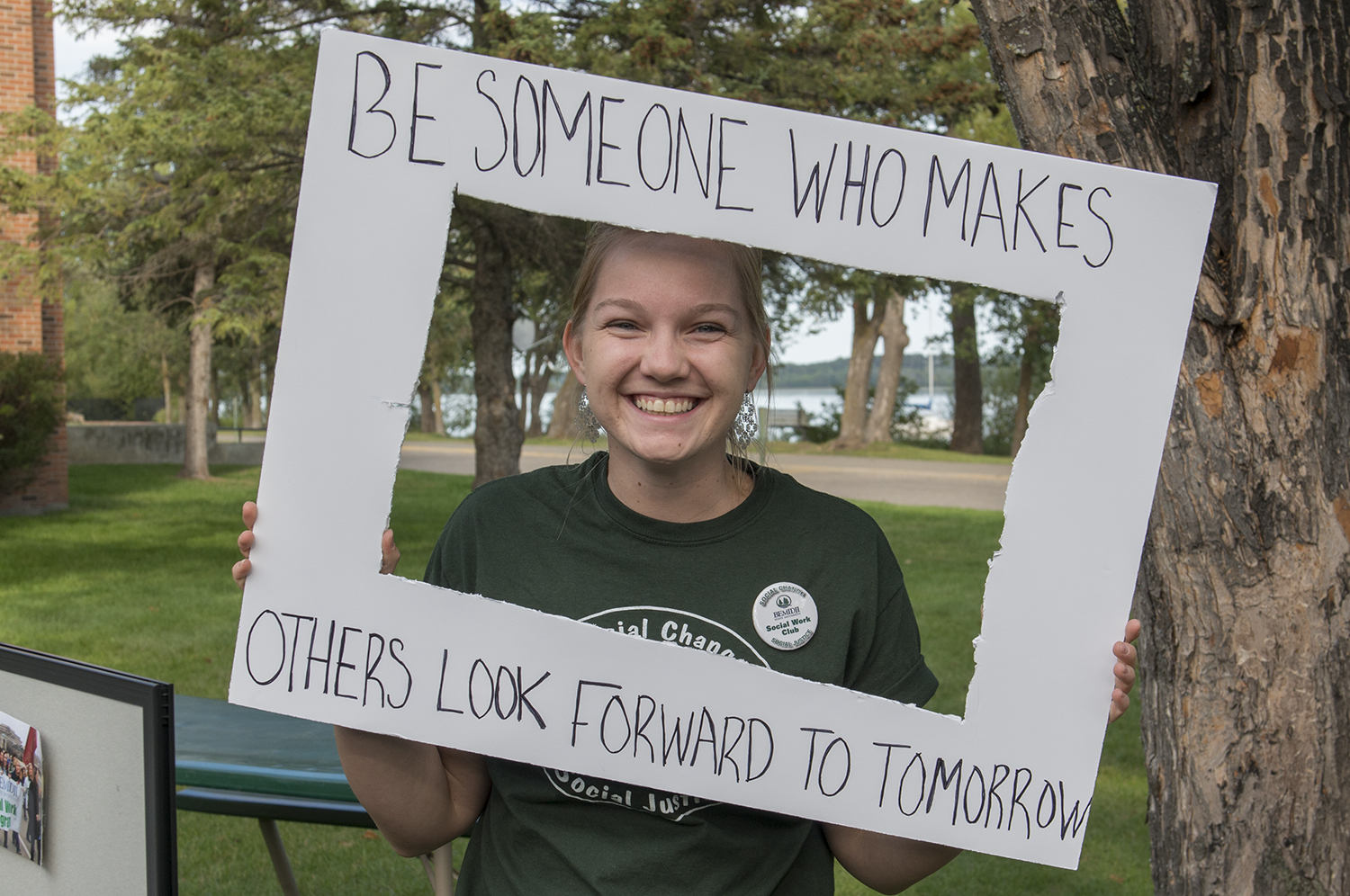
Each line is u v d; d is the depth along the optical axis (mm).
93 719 1442
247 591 1369
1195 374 1741
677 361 1311
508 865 1401
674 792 1358
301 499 1364
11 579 8602
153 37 9445
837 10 8820
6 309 12688
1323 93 1680
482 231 10297
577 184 1343
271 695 1377
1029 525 1375
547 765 1365
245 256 10398
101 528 12125
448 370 40219
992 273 1368
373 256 1347
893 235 1363
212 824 3850
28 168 12211
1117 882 3471
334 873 3465
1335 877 1703
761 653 1376
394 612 1367
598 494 1435
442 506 14641
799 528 1423
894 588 1445
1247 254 1712
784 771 1365
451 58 1342
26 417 12500
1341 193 1681
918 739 1375
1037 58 1766
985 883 3471
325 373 1354
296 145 9125
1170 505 1773
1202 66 1754
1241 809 1747
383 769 1416
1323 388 1684
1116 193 1360
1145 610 1857
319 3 9555
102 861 1441
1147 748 1899
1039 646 1378
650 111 1336
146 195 10867
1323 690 1697
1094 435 1369
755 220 1345
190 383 19422
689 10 8234
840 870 3674
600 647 1357
